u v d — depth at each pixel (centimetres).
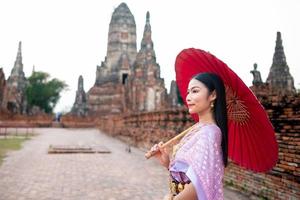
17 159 1343
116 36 5916
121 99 5438
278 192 653
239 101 230
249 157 249
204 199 188
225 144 212
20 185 866
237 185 796
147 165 1243
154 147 261
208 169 193
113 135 2998
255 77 2906
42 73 7350
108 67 5869
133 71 5169
